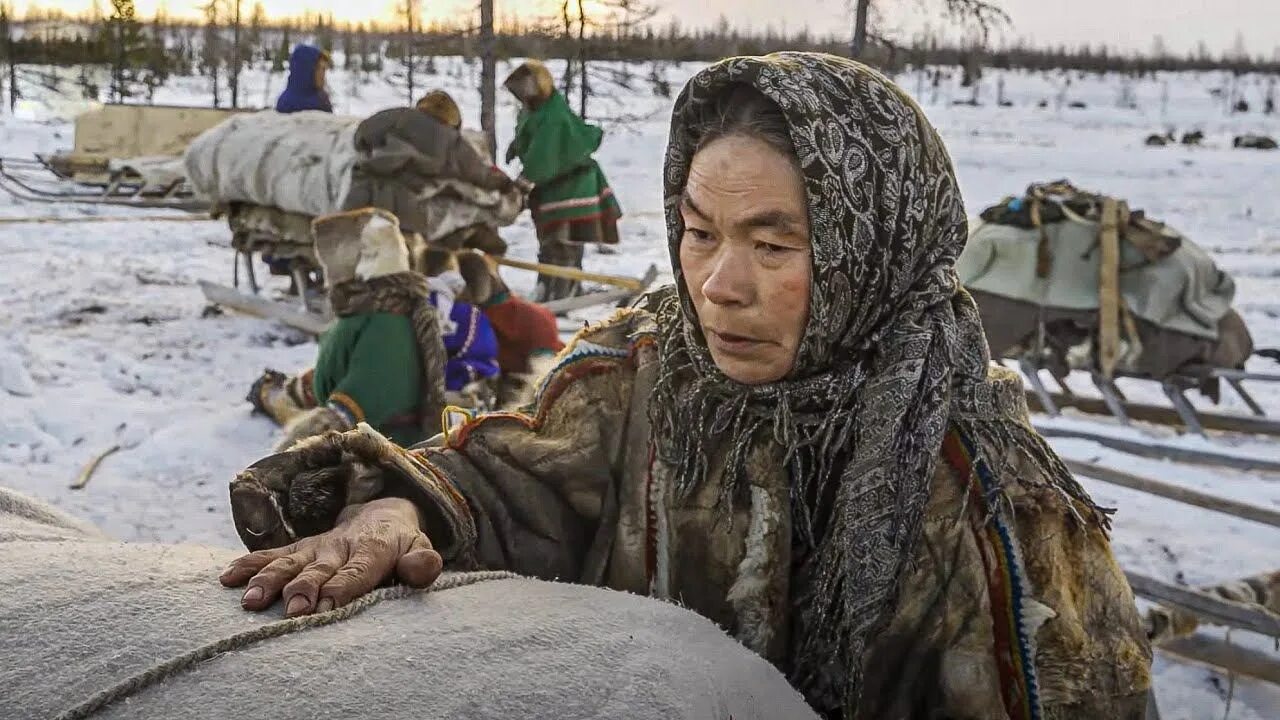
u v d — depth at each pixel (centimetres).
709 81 124
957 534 122
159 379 657
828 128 119
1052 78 8956
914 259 126
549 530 141
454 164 513
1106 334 589
